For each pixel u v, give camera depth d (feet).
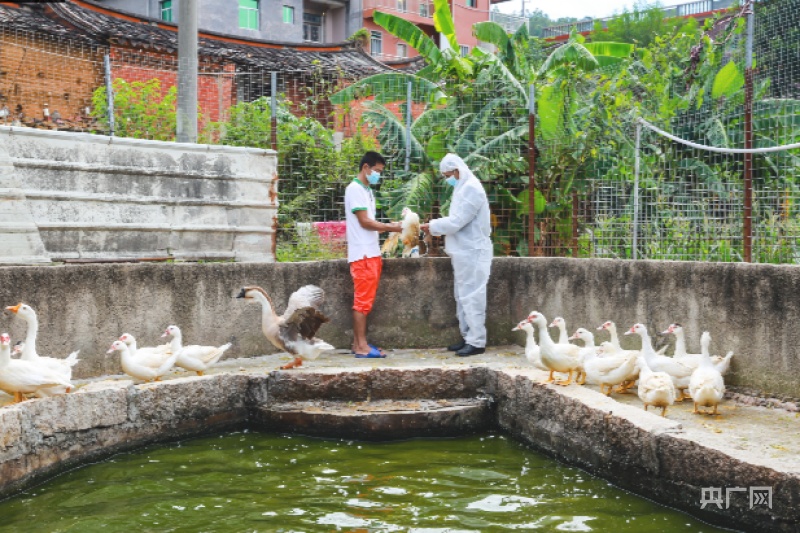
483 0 117.29
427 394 26.27
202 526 17.43
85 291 25.98
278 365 28.35
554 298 30.40
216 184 30.91
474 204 29.32
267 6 96.12
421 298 32.12
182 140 32.83
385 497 19.30
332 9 108.17
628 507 18.44
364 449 23.75
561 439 22.30
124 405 23.06
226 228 31.01
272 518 17.90
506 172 36.32
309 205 33.99
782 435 19.26
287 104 40.40
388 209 35.12
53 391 21.67
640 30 89.20
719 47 40.86
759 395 22.65
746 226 24.88
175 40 58.90
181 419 24.49
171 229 29.66
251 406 25.98
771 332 22.36
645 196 29.50
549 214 35.99
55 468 21.12
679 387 22.99
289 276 30.89
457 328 32.24
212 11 90.48
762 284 22.65
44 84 45.55
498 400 25.90
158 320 27.86
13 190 25.68
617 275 27.73
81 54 45.39
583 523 17.39
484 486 20.15
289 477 20.90
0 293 23.94
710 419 21.01
